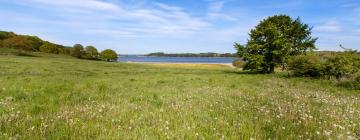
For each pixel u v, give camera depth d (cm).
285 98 1283
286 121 763
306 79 2697
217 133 616
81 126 650
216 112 892
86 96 1234
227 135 623
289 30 4456
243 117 812
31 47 13538
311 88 1888
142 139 571
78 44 12750
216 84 2123
